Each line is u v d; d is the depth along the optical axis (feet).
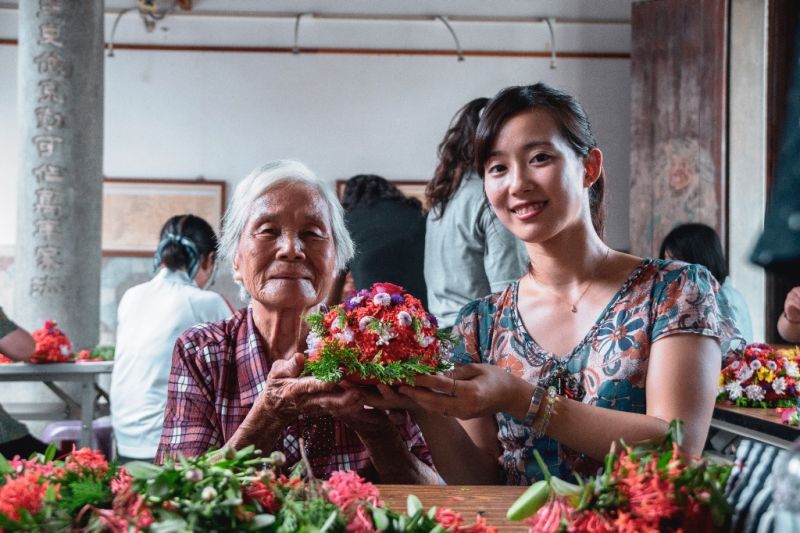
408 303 5.83
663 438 4.04
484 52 30.19
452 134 11.79
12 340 13.48
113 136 29.55
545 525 3.94
